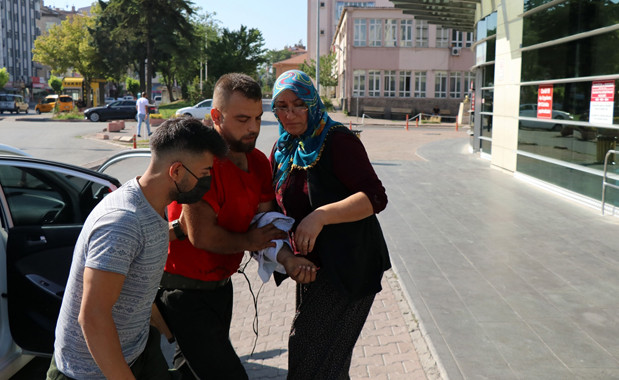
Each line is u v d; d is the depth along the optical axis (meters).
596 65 8.83
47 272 3.46
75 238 3.64
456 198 9.74
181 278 2.54
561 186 10.04
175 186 1.99
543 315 4.54
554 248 6.52
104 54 57.03
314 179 2.52
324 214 2.28
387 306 4.85
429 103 41.00
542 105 10.74
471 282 5.36
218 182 2.41
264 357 3.99
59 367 2.08
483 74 15.86
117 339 1.89
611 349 3.90
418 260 6.07
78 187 4.01
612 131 8.38
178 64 51.56
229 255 2.64
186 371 2.74
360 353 3.95
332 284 2.54
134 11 48.69
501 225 7.70
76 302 1.98
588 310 4.64
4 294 3.33
